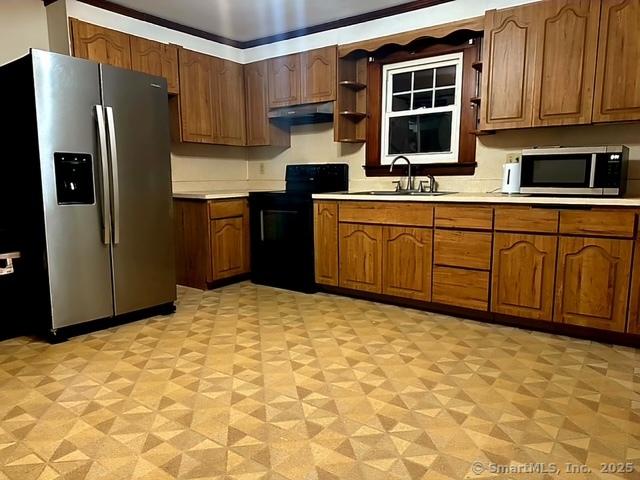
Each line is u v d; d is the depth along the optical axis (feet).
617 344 8.84
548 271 9.25
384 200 11.32
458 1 11.21
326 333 9.64
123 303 10.21
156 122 10.50
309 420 6.13
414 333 9.61
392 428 5.92
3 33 11.07
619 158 8.77
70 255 9.21
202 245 13.42
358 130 14.01
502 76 10.28
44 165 8.68
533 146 11.12
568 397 6.73
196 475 4.99
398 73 13.19
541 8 9.64
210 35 14.33
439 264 10.67
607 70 9.08
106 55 11.72
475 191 12.14
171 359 8.26
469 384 7.18
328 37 13.53
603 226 8.55
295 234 13.15
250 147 16.87
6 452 5.42
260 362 8.11
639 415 6.21
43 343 9.10
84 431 5.87
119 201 9.89
